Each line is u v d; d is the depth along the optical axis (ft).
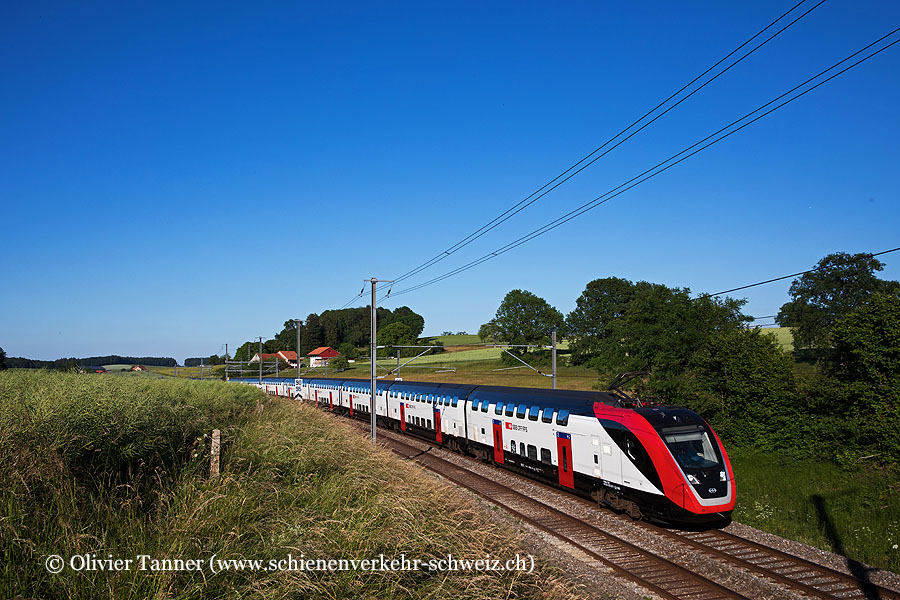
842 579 36.27
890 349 61.36
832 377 68.33
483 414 78.02
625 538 45.42
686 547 42.98
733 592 34.09
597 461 53.98
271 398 112.37
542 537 45.52
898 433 57.52
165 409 43.39
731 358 77.20
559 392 64.59
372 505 33.37
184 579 22.50
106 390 40.75
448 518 36.45
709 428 49.14
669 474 46.32
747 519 50.98
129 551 22.98
